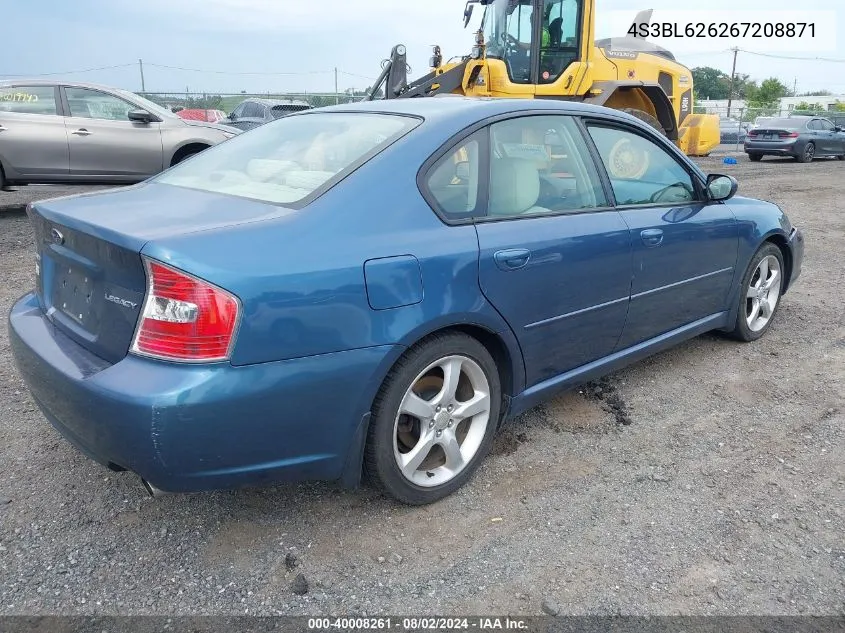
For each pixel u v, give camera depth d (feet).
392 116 10.22
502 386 10.30
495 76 35.19
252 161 10.24
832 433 11.59
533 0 34.32
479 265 9.14
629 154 12.24
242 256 7.36
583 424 11.89
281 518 9.12
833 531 8.97
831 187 44.16
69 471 10.07
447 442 9.42
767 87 233.14
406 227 8.66
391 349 8.22
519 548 8.61
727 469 10.46
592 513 9.33
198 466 7.31
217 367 7.13
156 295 7.15
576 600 7.73
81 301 8.37
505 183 10.05
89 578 7.95
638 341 12.44
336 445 8.18
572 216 10.78
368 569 8.20
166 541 8.62
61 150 29.37
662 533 8.91
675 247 12.48
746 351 15.30
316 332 7.66
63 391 7.71
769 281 15.74
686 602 7.73
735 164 63.52
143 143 30.96
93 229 7.81
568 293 10.52
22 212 31.01
